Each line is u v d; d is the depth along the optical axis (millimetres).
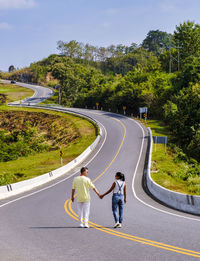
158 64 103312
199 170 28172
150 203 15648
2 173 35031
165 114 58656
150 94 70688
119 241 7160
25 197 18766
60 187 22844
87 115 73938
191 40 93812
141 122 61562
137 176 26438
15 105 96000
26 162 42625
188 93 53844
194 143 40625
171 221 10008
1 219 11062
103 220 10281
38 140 64562
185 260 5691
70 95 127250
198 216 11570
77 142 51906
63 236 7793
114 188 8836
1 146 55688
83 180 8539
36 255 6188
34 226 9391
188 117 47094
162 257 5883
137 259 5781
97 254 6145
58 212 12391
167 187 20125
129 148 40562
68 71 130000
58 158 42906
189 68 70000
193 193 18375
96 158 36688
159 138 36219
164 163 32125
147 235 7785
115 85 95188
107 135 50656
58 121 72812
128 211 12578
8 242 7379
